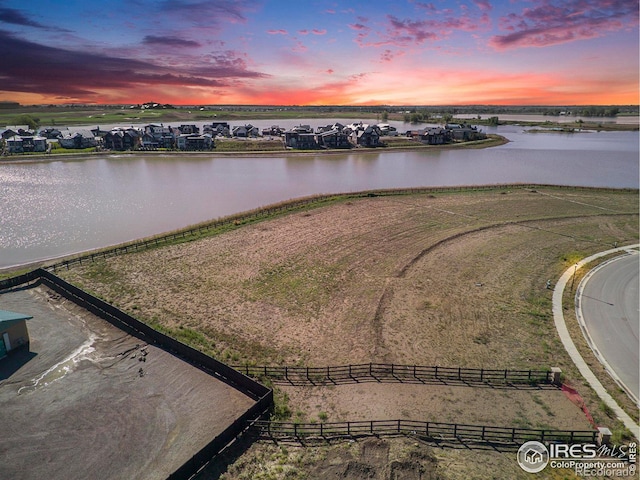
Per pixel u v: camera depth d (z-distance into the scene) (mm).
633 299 33219
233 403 21828
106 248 44094
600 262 40188
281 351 26625
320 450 18859
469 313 31172
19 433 19547
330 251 42906
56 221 54594
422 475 17234
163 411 21141
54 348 26453
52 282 35406
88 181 79250
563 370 24859
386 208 58656
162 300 32844
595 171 89938
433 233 48188
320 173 89438
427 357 26094
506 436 19672
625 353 26531
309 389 23203
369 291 34438
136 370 24375
